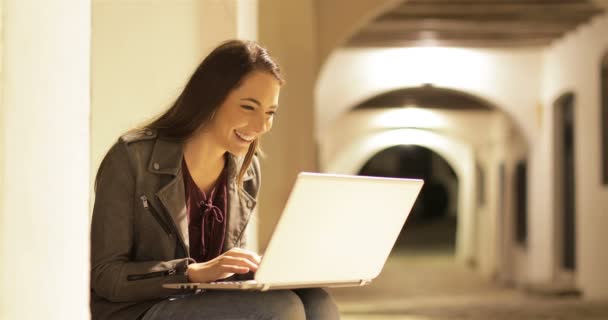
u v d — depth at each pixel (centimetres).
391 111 2188
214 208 273
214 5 450
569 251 1580
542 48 1630
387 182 246
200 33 450
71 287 206
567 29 1397
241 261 245
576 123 1445
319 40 1059
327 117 1686
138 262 251
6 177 177
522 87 1669
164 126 269
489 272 2281
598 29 1309
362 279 258
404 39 1477
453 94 2070
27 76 185
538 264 1691
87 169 217
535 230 1700
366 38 1468
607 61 1312
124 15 445
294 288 239
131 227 257
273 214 698
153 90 445
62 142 202
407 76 1677
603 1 1091
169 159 262
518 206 2017
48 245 194
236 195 281
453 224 4291
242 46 263
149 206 258
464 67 1670
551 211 1614
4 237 177
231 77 261
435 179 4403
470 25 1352
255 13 574
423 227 4241
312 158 873
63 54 202
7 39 177
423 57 1673
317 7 1051
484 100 1692
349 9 1058
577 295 1453
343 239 242
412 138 2456
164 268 248
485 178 2364
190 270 247
